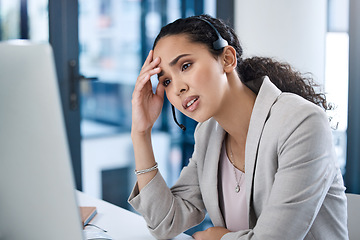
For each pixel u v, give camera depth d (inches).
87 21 135.0
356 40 127.0
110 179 142.0
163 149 151.8
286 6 147.3
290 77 55.1
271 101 48.6
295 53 147.9
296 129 45.4
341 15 141.9
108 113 140.8
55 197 29.3
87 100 136.8
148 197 52.5
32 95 28.1
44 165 28.8
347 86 140.5
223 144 54.5
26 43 28.3
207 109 47.1
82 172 137.6
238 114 50.1
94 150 139.3
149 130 54.7
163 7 147.3
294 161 44.8
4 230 30.2
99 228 53.3
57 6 130.3
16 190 29.3
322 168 45.1
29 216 29.7
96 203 63.7
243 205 52.2
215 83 46.9
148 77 51.2
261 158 48.1
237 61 52.4
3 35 125.3
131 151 145.3
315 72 147.5
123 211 60.3
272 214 44.7
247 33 153.3
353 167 129.1
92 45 136.3
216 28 50.4
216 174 53.7
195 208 56.3
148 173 53.5
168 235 53.1
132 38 142.5
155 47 49.3
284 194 44.6
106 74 139.1
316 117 45.7
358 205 57.5
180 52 46.3
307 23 147.3
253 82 52.2
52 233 29.9
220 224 54.9
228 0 158.4
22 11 126.6
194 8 152.9
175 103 48.0
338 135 140.2
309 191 44.3
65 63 132.5
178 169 154.3
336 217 48.6
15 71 28.0
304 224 44.4
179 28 47.2
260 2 149.5
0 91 28.2
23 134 28.5
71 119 134.5
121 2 139.8
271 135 47.2
